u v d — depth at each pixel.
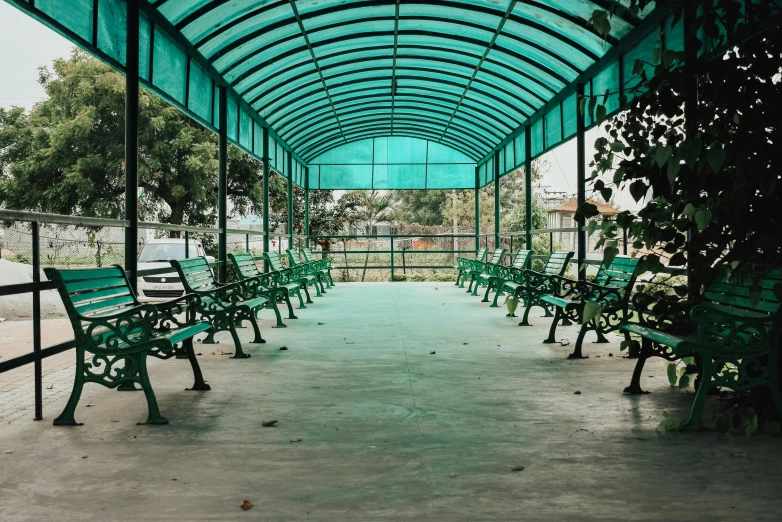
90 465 3.61
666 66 4.42
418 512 2.94
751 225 4.29
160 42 8.35
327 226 31.11
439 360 7.00
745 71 4.13
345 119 18.81
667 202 4.48
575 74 11.02
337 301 14.65
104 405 5.04
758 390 4.52
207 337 8.03
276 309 9.98
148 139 26.44
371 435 4.18
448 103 16.97
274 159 17.31
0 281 12.72
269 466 3.58
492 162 20.09
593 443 4.00
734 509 2.97
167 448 3.92
